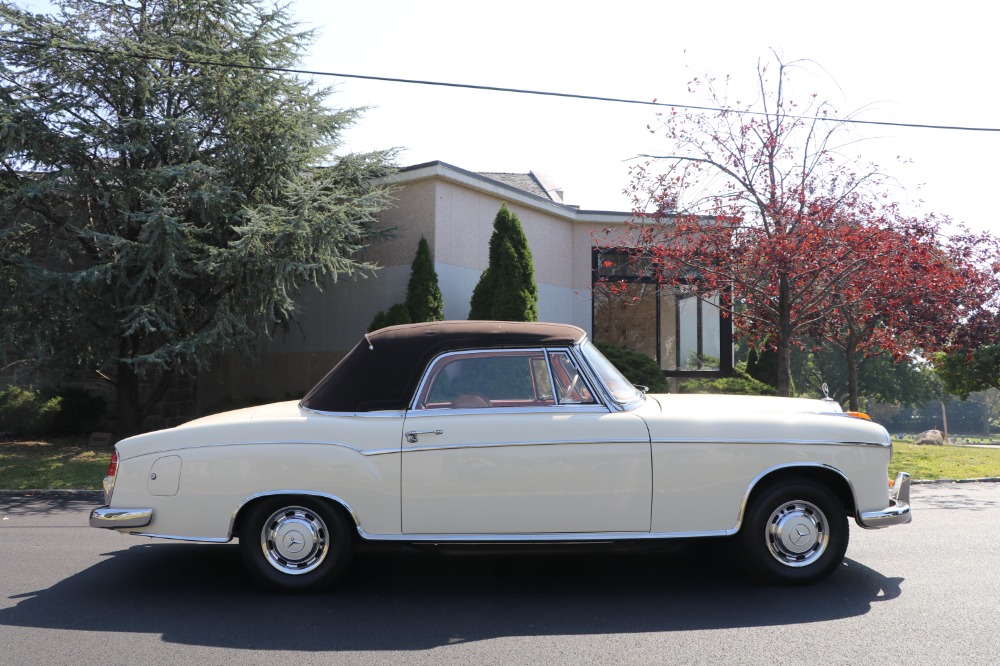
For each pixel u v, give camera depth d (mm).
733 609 4848
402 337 5367
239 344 13594
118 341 13586
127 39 12523
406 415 5148
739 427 5168
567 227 19234
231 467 5062
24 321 12844
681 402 5742
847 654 4066
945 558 6188
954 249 14227
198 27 13609
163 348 12445
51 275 11961
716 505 5102
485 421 5074
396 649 4164
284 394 17812
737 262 12516
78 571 5848
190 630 4480
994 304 15852
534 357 5312
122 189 12727
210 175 12805
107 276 12117
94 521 5074
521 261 14883
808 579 5254
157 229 11867
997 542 6812
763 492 5242
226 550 6531
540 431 5043
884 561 6082
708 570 5793
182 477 5074
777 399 5949
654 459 5055
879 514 5250
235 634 4410
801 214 12070
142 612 4824
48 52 12180
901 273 11672
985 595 5148
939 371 22391
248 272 12969
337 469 5035
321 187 13188
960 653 4078
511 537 5023
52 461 12219
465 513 5012
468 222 16406
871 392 54844
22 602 5047
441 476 5016
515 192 17266
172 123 12383
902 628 4480
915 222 12516
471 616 4734
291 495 5117
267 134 13594
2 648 4188
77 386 16594
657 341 19859
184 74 12945
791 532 5246
